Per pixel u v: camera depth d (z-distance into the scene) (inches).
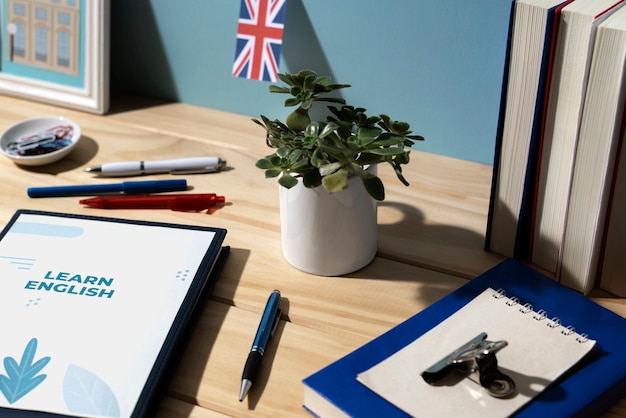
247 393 29.6
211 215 39.8
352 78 44.7
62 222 37.0
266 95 47.6
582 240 33.5
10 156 42.7
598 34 29.9
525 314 31.9
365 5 42.2
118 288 33.2
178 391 29.7
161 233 36.4
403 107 44.3
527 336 30.6
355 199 33.6
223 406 29.1
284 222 35.1
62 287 33.1
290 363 31.0
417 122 44.4
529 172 34.0
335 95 45.7
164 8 47.6
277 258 36.8
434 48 41.8
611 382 28.8
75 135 45.2
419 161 44.3
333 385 28.4
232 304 34.3
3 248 35.3
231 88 48.4
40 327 31.2
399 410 27.3
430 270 36.4
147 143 45.8
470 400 27.7
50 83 49.2
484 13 39.8
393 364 29.4
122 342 30.5
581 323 31.9
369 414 27.1
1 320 31.5
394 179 42.7
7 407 27.9
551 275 35.9
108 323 31.4
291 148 32.6
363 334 32.5
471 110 42.7
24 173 42.9
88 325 31.3
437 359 29.5
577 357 29.6
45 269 34.1
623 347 30.7
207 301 34.0
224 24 46.5
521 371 28.9
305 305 33.9
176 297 32.7
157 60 49.5
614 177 32.2
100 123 47.7
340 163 31.0
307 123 34.4
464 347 29.5
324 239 34.3
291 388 30.0
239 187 42.1
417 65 42.7
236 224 39.2
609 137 30.8
